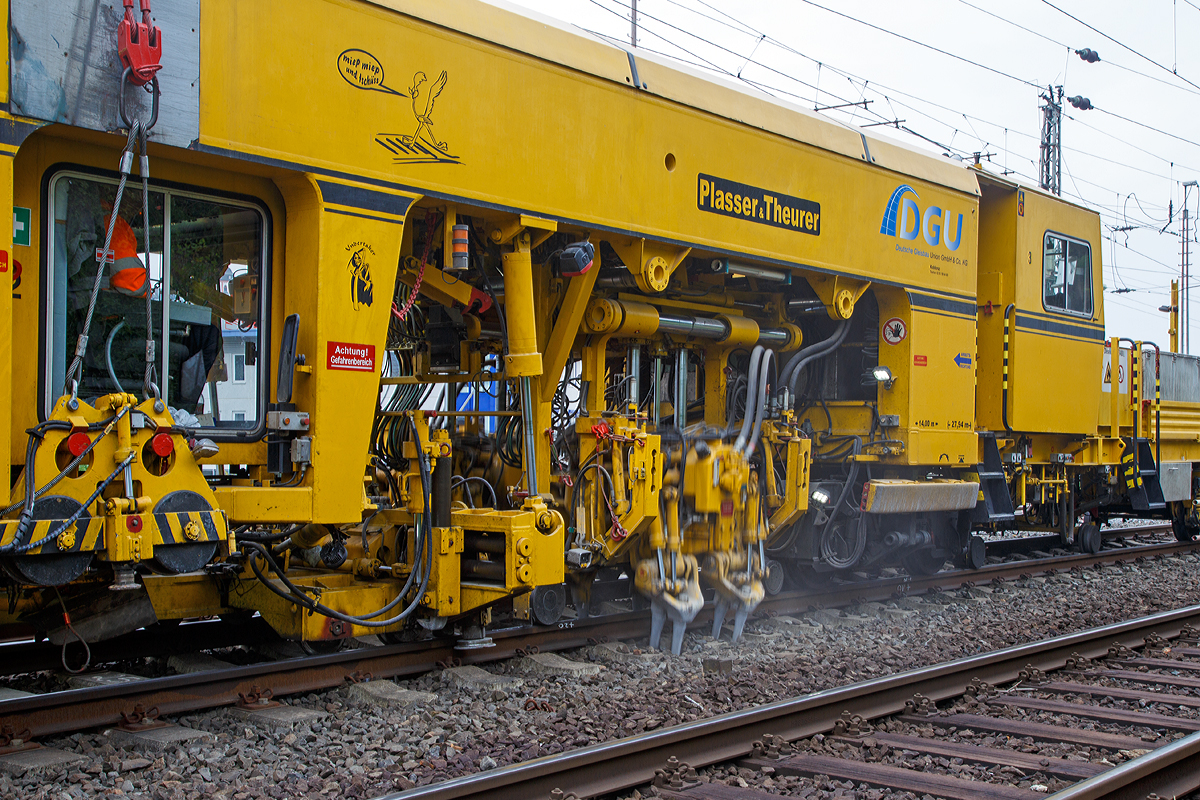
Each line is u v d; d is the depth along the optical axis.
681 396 8.43
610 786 4.22
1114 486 14.16
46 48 4.47
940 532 10.56
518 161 6.34
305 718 5.08
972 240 10.31
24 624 5.82
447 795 3.75
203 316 5.38
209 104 4.98
